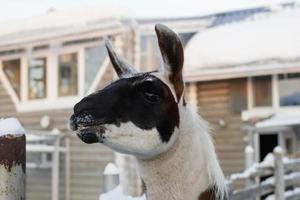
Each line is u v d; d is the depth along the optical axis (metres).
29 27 15.23
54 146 13.22
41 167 13.53
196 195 2.29
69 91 14.32
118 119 2.13
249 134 13.82
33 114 14.78
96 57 13.93
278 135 13.55
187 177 2.29
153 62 15.42
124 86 2.19
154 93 2.20
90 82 13.99
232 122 14.40
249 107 14.23
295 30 15.11
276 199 7.36
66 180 13.77
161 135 2.19
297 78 13.94
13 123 2.18
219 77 14.36
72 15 14.82
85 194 13.62
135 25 14.09
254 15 17.28
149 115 2.17
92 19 14.27
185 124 2.30
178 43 2.27
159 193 2.29
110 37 13.80
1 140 2.14
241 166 14.11
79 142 13.80
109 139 2.12
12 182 2.14
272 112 13.95
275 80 14.06
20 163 2.18
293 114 13.76
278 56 14.07
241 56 14.55
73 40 14.22
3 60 15.30
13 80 15.22
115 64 2.46
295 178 8.58
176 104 2.27
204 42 15.78
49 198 13.88
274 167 7.41
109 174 3.96
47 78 14.64
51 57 14.59
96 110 2.11
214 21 17.80
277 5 17.48
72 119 2.14
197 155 2.31
